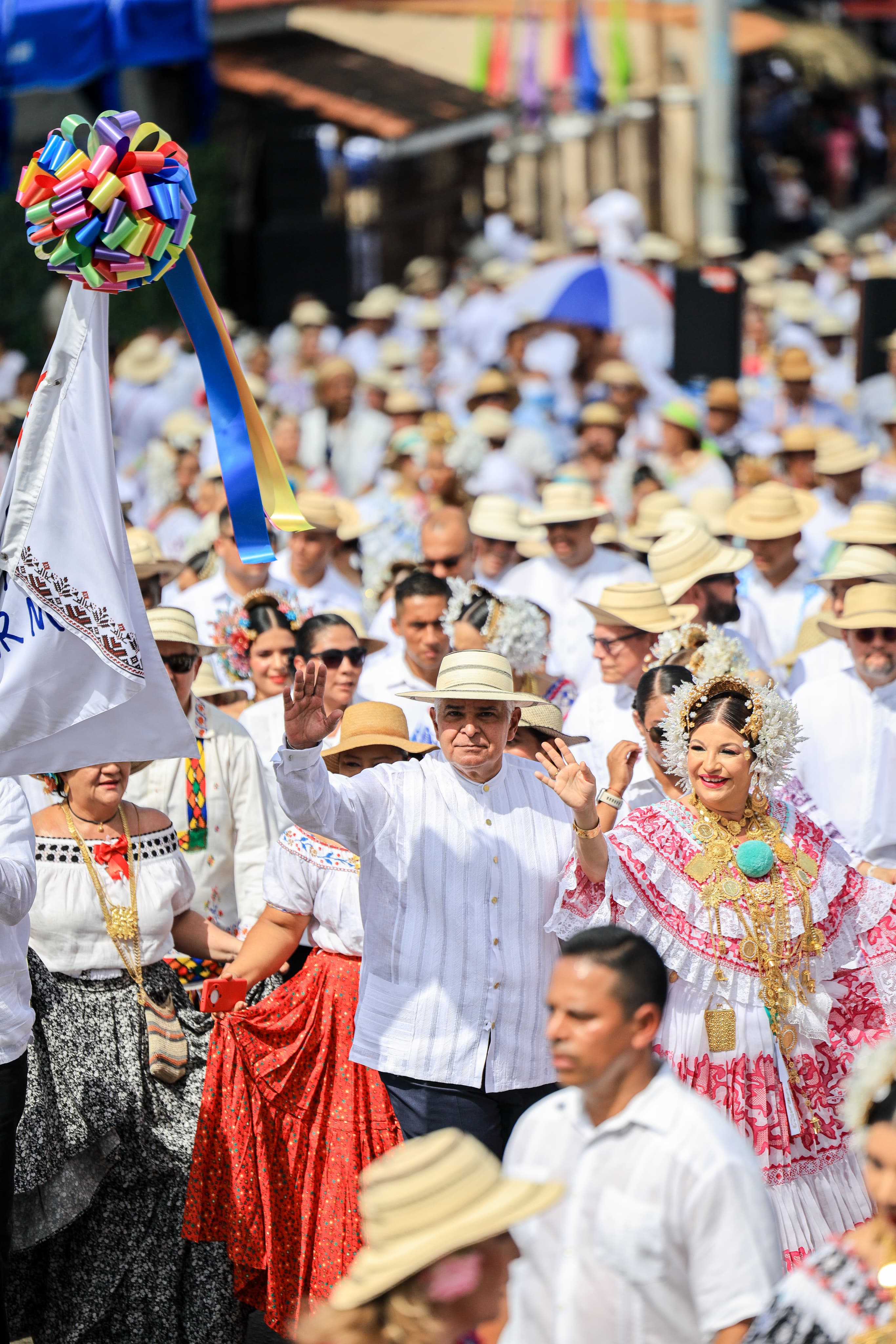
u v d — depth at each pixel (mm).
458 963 14750
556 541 28250
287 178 73438
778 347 57406
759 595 28500
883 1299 8852
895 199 91625
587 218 68812
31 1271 16203
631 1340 10016
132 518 28875
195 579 28844
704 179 61094
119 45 50906
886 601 21203
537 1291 10320
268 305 69812
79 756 14234
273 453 14477
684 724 14812
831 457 35094
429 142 78438
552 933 14672
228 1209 15758
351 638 20719
